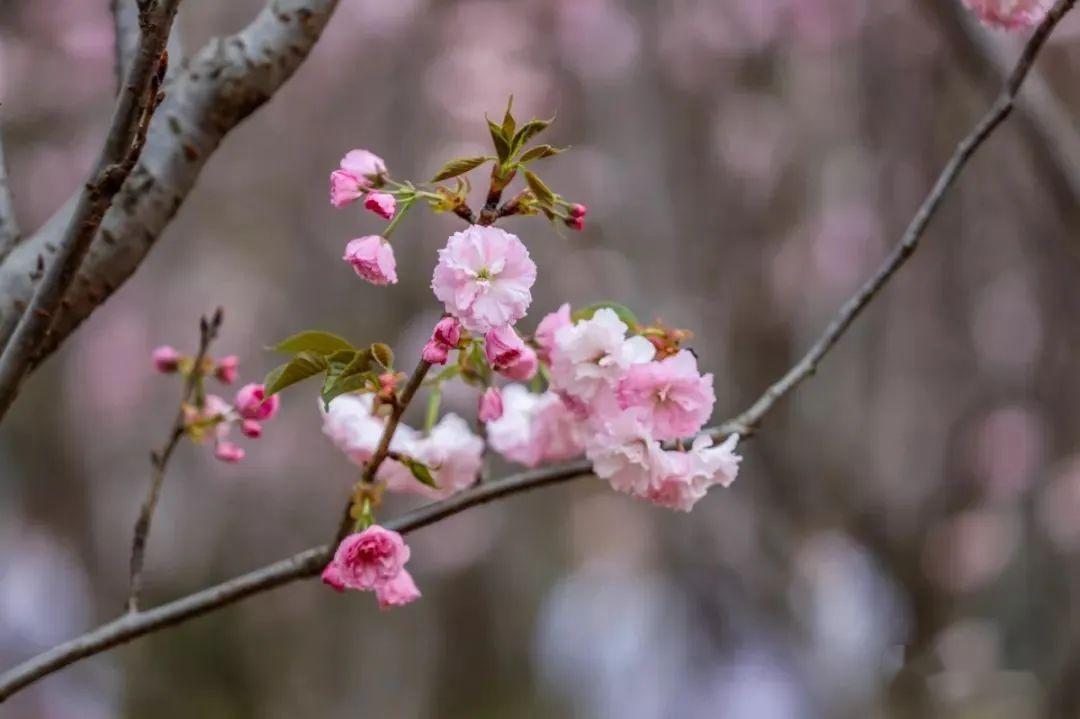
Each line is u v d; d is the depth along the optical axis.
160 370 1.67
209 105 1.59
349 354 1.32
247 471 5.87
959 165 1.65
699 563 5.04
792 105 5.42
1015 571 5.89
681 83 5.36
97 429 5.99
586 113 5.39
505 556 6.69
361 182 1.30
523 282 1.21
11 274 1.54
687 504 1.39
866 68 5.48
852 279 5.39
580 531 7.03
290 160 5.70
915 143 5.51
